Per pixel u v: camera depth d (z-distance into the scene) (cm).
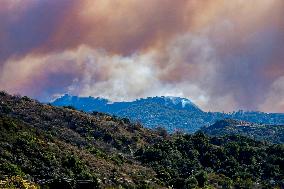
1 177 11569
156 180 17688
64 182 12769
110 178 15175
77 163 14512
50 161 13888
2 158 12712
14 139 14338
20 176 11944
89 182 13400
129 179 16012
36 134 16275
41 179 12862
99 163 16275
